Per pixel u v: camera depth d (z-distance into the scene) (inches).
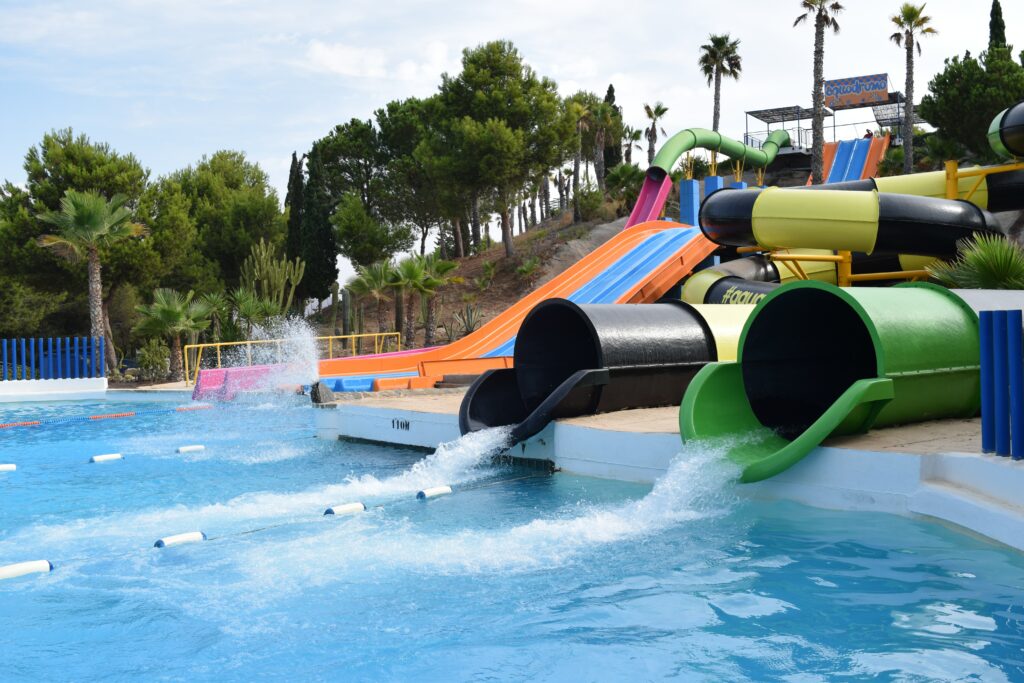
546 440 367.2
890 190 670.5
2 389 900.0
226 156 2161.7
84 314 1488.7
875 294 298.8
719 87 1987.0
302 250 1867.6
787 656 152.1
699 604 183.9
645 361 391.2
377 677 148.6
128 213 1048.2
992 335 233.5
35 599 200.7
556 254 1750.7
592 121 2284.7
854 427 282.8
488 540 246.1
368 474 370.6
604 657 154.9
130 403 800.9
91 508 307.3
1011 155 597.0
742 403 323.0
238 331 1221.7
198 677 151.5
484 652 159.3
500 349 843.4
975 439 272.7
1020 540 207.6
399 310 1341.0
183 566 227.0
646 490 312.5
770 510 268.4
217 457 434.6
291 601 194.9
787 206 519.2
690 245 991.6
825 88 2148.1
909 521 243.6
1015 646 153.3
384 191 2011.6
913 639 158.1
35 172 1228.5
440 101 1846.7
